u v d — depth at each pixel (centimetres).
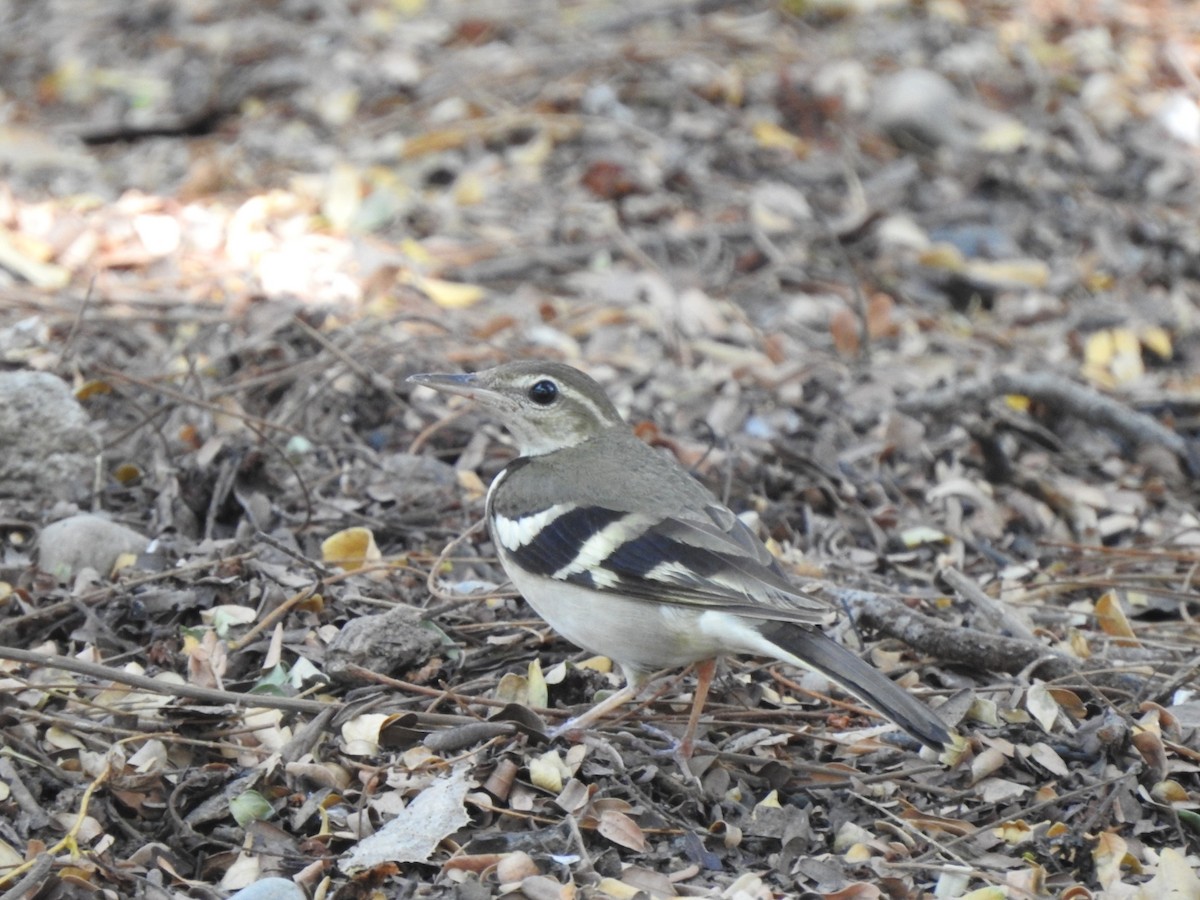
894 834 888
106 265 1575
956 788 934
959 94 2039
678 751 936
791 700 1025
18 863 827
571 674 1017
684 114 1958
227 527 1210
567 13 2216
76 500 1206
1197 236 1798
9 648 902
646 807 895
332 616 1075
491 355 1469
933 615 1134
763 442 1370
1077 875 866
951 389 1443
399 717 933
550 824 879
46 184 1789
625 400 1434
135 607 1047
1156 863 866
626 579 901
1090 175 1923
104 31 2211
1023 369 1559
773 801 905
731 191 1827
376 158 1855
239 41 2131
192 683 980
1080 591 1206
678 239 1731
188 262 1590
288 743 920
